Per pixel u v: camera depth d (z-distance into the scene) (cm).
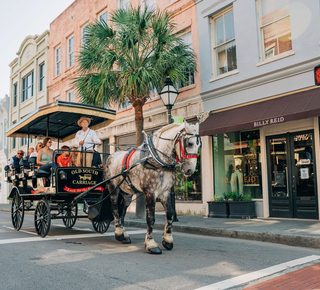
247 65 1147
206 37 1295
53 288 414
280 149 1084
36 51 2597
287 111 943
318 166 967
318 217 966
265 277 456
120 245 701
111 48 1253
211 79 1257
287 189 1054
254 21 1140
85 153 834
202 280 441
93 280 445
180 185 1387
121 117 1688
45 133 1077
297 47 1014
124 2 1725
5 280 447
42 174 812
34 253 611
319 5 970
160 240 774
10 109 3047
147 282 434
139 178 642
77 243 722
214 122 1165
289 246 696
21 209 934
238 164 1212
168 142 614
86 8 1998
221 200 1166
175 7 1430
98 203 752
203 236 857
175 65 1202
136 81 1156
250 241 763
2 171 3222
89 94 1211
